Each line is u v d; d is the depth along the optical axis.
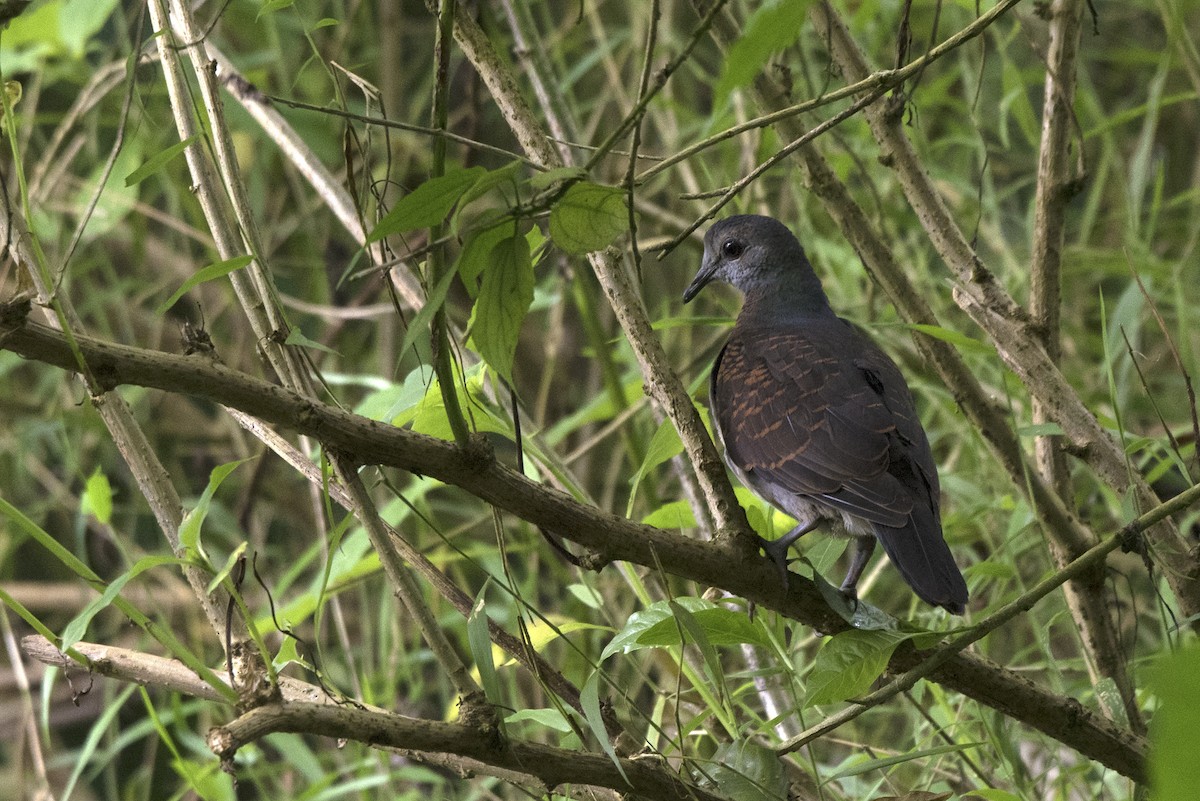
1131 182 10.21
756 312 8.23
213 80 5.35
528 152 5.56
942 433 9.27
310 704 4.35
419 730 4.51
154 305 12.99
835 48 6.57
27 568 12.70
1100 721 5.62
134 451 5.15
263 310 5.29
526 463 7.21
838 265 10.38
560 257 9.60
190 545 4.66
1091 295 11.54
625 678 9.79
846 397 6.69
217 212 5.38
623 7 12.66
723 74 3.63
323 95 11.43
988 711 6.47
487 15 9.81
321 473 5.20
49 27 10.19
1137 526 5.46
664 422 5.98
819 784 5.32
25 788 10.74
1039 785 7.64
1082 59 10.98
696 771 5.66
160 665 5.25
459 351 5.36
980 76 6.69
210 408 12.73
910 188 6.53
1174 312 11.01
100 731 7.16
